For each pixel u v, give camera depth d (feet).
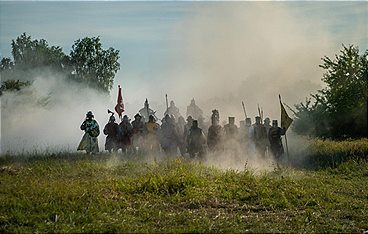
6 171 67.36
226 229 41.57
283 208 50.37
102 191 53.57
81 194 51.19
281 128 89.40
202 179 58.39
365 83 127.54
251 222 44.57
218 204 50.72
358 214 48.60
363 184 65.16
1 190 53.01
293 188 57.67
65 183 57.36
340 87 127.75
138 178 58.49
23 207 47.21
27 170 68.69
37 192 51.80
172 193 54.39
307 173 73.41
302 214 48.14
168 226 42.96
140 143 94.17
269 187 57.77
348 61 128.98
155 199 51.88
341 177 71.10
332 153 88.22
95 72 178.40
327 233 42.55
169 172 60.90
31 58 179.83
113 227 41.47
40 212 45.88
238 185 57.47
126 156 86.63
